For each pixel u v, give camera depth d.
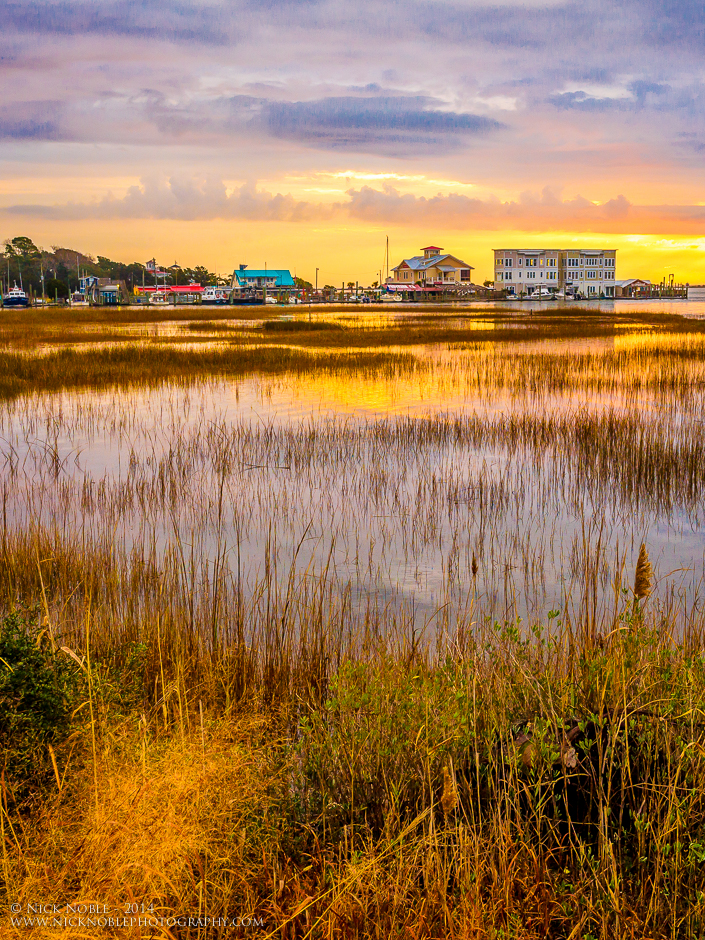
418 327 46.19
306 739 3.85
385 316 65.44
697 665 4.02
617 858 3.10
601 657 4.12
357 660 4.80
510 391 18.58
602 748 3.53
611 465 10.94
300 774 3.64
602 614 6.15
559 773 3.40
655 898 2.85
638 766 3.48
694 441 11.99
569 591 6.72
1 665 3.58
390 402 17.17
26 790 3.25
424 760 3.44
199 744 3.55
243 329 46.94
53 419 15.08
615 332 40.44
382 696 3.85
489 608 6.34
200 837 2.95
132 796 3.06
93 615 5.71
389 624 5.99
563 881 3.01
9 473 10.95
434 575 7.11
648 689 3.85
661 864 2.93
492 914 2.79
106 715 3.66
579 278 142.25
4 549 7.07
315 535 8.23
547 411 15.39
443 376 21.47
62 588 6.46
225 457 11.55
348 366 23.73
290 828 3.26
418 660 4.85
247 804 3.23
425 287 138.12
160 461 11.52
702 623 5.71
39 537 7.24
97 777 3.18
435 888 2.88
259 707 4.58
